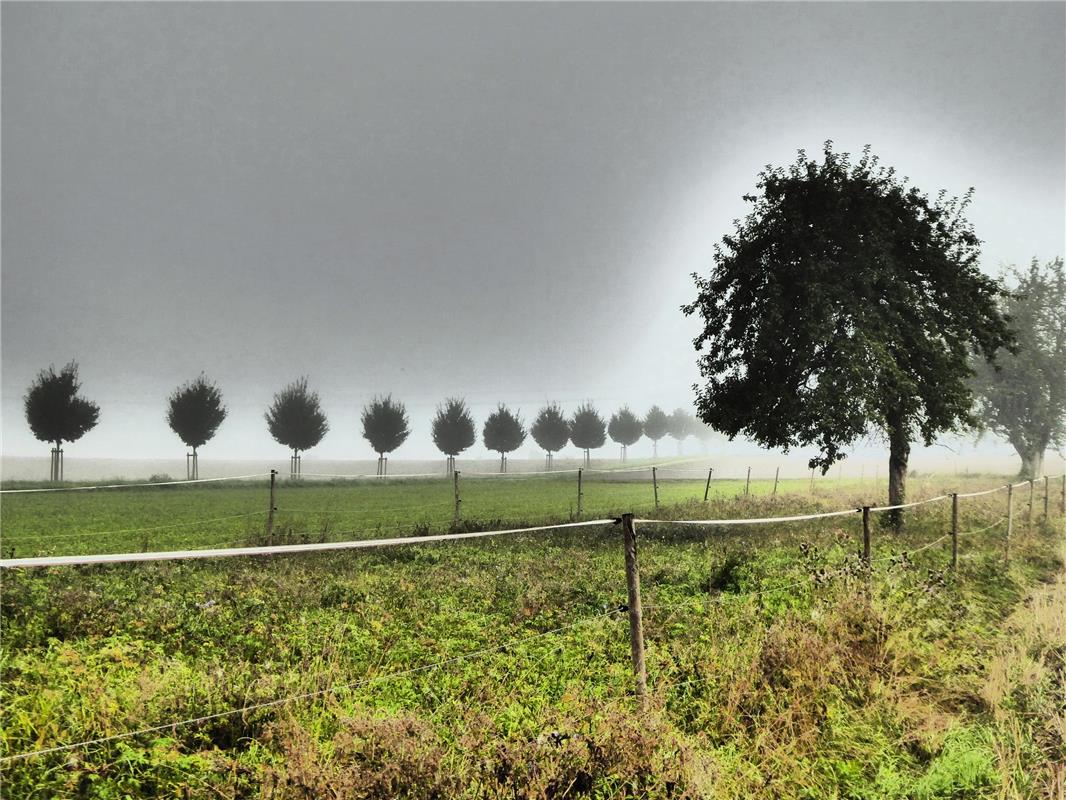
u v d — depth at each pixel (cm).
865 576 998
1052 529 2017
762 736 557
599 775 467
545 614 968
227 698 559
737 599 991
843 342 2217
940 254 2467
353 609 987
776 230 2467
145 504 3453
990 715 656
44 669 600
